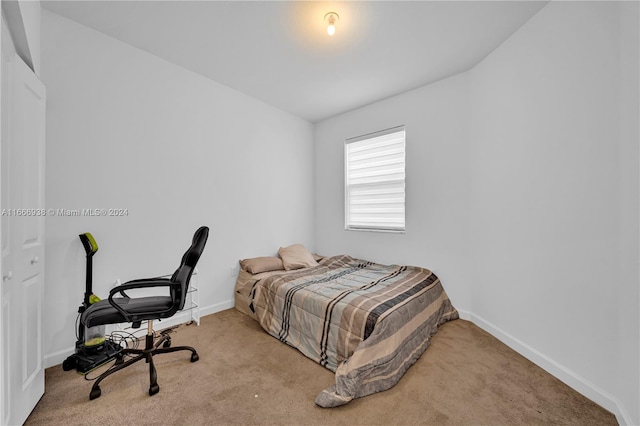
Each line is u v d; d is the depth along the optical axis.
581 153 1.58
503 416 1.39
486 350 2.07
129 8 1.81
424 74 2.69
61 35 1.88
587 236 1.54
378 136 3.33
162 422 1.34
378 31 2.06
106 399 1.50
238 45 2.23
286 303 2.29
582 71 1.57
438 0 1.76
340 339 1.84
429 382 1.68
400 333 1.82
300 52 2.33
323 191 3.98
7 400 1.17
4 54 1.17
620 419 1.33
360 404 1.48
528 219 1.96
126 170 2.19
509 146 2.14
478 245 2.51
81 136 1.96
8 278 1.20
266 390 1.60
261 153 3.31
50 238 1.83
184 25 1.99
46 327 1.81
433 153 2.86
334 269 3.11
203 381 1.68
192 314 2.65
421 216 2.96
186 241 2.58
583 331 1.57
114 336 2.11
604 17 1.44
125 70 2.19
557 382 1.67
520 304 2.04
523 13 1.88
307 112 3.68
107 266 2.10
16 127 1.28
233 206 3.00
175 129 2.50
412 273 2.84
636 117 1.27
